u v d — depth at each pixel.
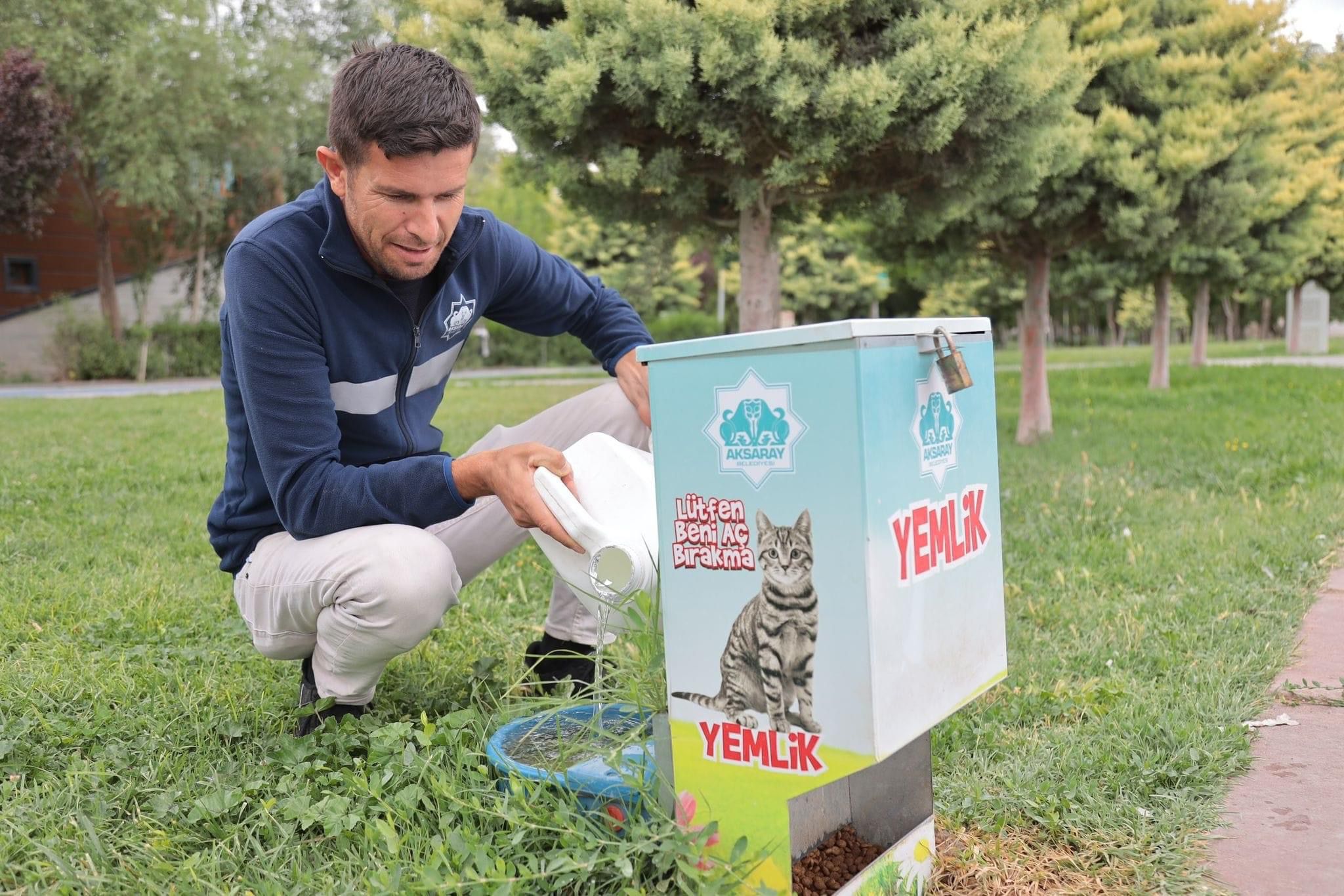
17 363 23.52
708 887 1.44
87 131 20.52
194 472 6.21
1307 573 3.64
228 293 1.99
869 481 1.33
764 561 1.42
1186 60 7.23
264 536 2.20
